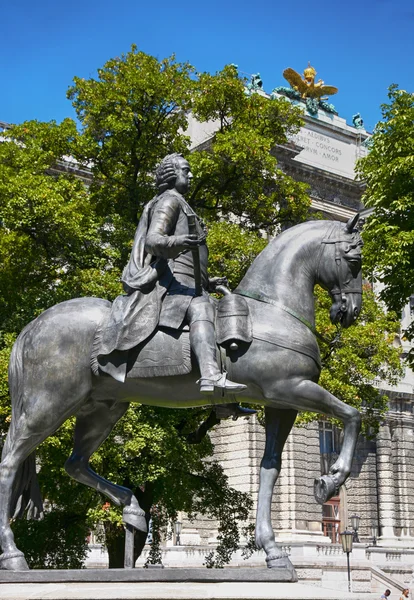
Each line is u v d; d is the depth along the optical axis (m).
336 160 43.44
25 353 6.32
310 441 37.78
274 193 18.59
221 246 16.70
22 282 17.20
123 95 17.58
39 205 15.83
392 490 42.53
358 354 18.22
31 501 6.31
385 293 18.45
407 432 44.03
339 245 6.45
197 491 19.28
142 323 6.20
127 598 4.98
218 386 5.80
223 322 6.12
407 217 18.02
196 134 37.44
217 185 18.42
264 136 18.89
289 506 36.28
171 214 6.39
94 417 6.65
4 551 5.84
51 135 17.83
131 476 15.55
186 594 5.08
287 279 6.37
